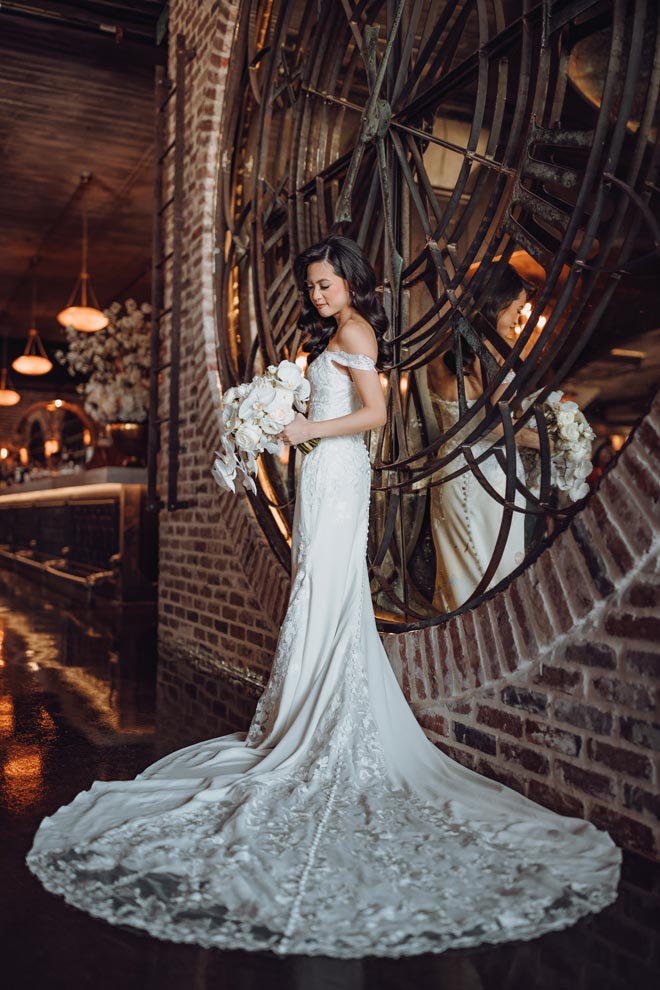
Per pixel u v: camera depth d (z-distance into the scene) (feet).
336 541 9.39
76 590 32.14
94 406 27.30
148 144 26.48
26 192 30.58
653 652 6.81
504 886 6.34
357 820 7.63
